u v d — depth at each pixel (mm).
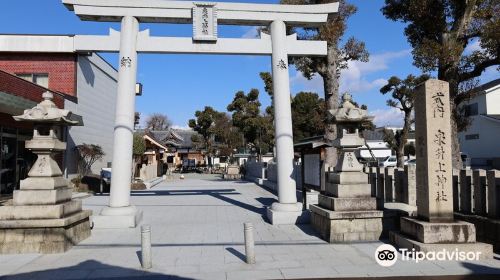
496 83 34938
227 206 15078
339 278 6344
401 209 9477
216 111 51312
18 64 19844
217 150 53812
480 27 14266
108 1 11797
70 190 9336
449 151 7836
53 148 8617
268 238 9500
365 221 9023
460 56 14086
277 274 6574
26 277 6508
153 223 11625
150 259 7090
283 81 12328
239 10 12391
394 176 10727
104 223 10773
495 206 7711
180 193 20078
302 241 9133
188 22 12609
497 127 32750
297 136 39688
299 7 12562
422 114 8070
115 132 11453
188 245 8789
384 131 40062
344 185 9406
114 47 11914
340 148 10039
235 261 7402
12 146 15711
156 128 80688
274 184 21750
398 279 6254
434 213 7699
